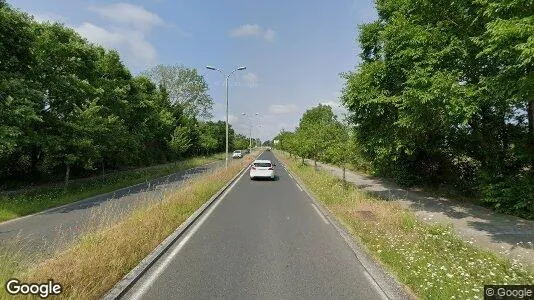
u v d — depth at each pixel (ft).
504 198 38.24
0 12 51.72
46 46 62.75
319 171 94.32
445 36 36.19
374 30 54.60
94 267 17.89
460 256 22.27
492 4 25.95
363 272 20.17
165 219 31.76
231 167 104.99
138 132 102.01
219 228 32.19
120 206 46.57
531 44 22.38
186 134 167.43
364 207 39.58
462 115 33.81
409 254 22.00
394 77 45.32
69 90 64.34
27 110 49.32
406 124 39.96
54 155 62.03
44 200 50.60
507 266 20.35
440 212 39.50
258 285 18.17
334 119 81.30
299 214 39.73
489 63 35.24
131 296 16.78
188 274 19.83
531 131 40.45
